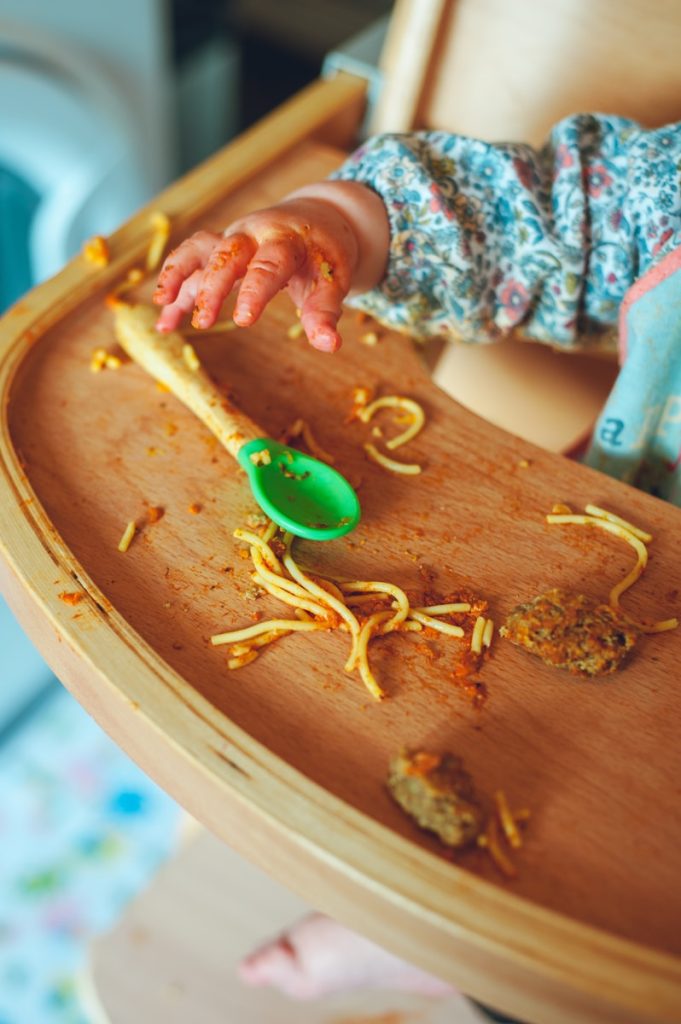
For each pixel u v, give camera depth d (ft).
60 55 3.03
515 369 2.08
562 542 1.47
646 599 1.42
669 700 1.34
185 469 1.51
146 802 3.27
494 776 1.27
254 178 1.91
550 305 1.64
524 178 1.59
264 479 1.46
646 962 1.12
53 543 1.39
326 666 1.34
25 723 3.43
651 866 1.22
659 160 1.54
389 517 1.48
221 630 1.36
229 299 1.73
